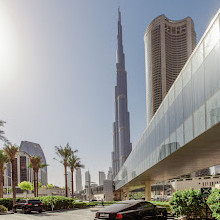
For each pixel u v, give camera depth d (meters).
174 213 13.59
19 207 25.59
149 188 62.03
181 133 19.55
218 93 12.80
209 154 25.06
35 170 55.09
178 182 116.19
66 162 50.16
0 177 48.78
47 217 20.20
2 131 28.98
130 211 10.72
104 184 111.12
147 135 35.84
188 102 17.73
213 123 13.39
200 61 15.40
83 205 41.09
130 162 60.31
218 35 12.83
